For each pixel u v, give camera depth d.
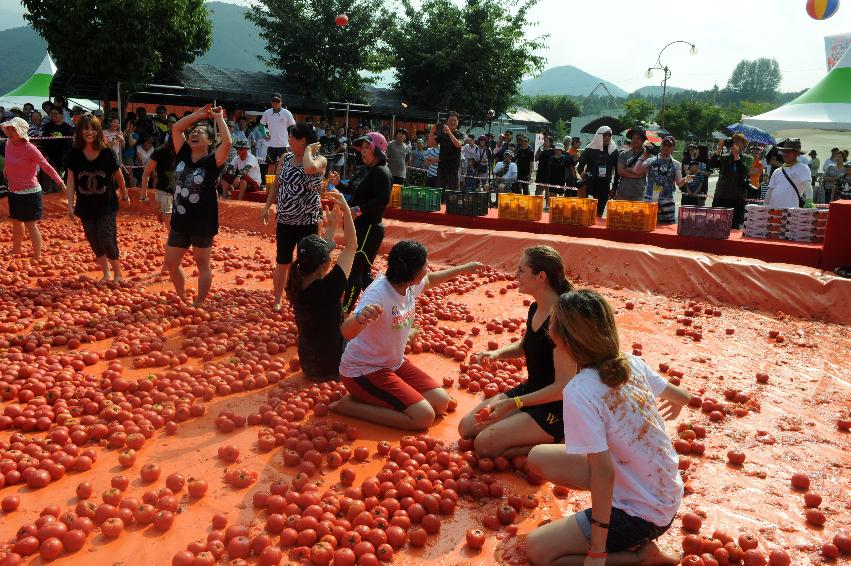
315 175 7.03
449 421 5.11
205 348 6.25
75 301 7.62
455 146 13.35
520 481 4.26
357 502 3.72
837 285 8.28
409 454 4.41
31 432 4.67
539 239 10.52
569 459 3.64
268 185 14.41
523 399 4.18
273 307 7.69
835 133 21.41
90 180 8.11
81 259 10.00
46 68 27.42
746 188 12.09
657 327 7.76
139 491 3.97
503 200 12.32
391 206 13.53
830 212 9.27
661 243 10.77
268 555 3.28
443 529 3.72
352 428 4.74
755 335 7.54
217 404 5.22
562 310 3.17
